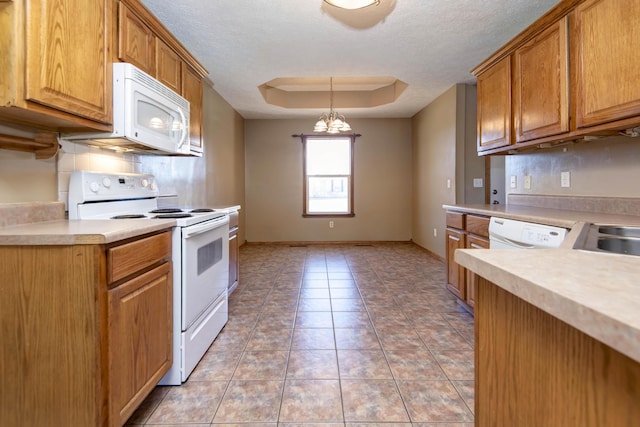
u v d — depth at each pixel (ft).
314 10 7.86
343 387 5.47
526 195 8.95
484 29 8.79
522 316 2.18
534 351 2.06
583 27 5.73
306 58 10.59
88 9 4.79
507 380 2.36
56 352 3.67
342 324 8.05
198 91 9.04
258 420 4.69
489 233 7.20
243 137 18.99
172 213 7.10
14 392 3.71
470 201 13.33
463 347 6.86
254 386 5.50
